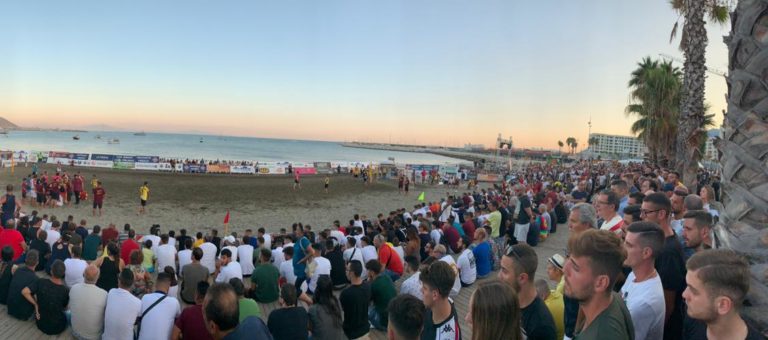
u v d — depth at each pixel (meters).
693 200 5.50
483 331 2.57
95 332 6.27
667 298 3.71
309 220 23.50
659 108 29.08
